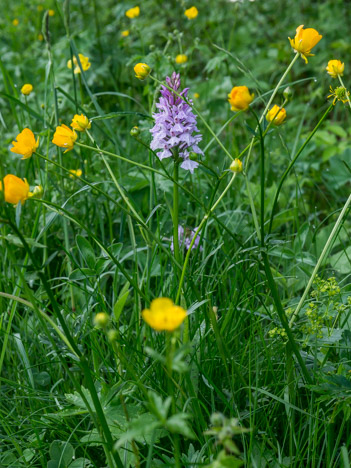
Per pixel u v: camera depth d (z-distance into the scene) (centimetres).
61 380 177
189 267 198
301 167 328
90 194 260
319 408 165
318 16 551
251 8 550
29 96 334
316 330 162
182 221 256
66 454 157
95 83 387
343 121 406
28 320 211
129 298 227
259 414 168
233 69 421
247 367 178
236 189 293
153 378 170
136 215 160
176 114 158
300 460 155
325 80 436
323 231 260
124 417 155
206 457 152
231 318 182
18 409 179
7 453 164
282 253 217
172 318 103
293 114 408
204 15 533
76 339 172
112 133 253
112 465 143
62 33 496
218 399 172
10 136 310
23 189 134
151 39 468
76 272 170
